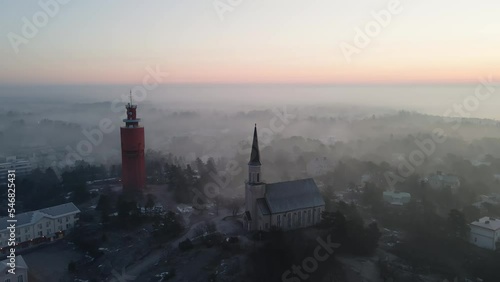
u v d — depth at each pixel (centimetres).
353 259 11712
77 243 13738
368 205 16425
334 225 12275
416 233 13675
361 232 12131
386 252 12331
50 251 13538
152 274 11112
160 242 13012
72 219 14988
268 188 13062
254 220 12950
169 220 13850
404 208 16062
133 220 14325
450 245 12900
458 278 10988
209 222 14112
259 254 11181
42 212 14588
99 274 11700
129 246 12962
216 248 11825
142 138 16712
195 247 12194
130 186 16688
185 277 10694
